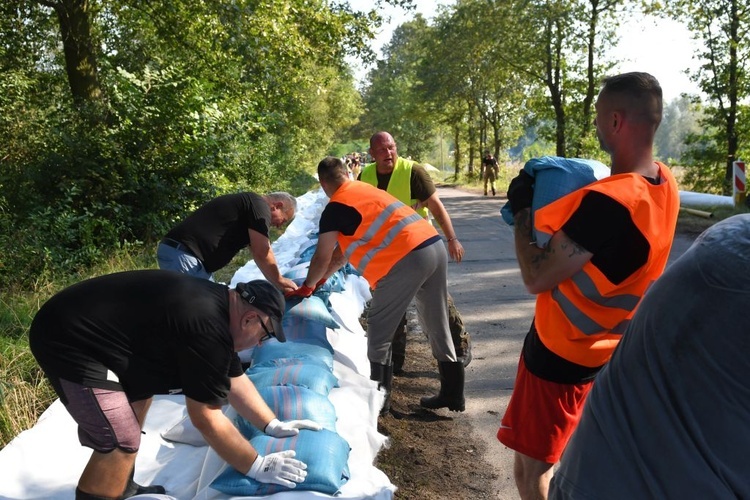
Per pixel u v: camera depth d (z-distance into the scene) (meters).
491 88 37.00
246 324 2.78
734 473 1.55
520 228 2.56
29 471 3.18
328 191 4.47
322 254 4.31
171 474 3.28
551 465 2.78
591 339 2.51
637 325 1.72
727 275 1.54
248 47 13.82
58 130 11.00
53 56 16.59
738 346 1.52
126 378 2.66
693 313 1.58
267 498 2.80
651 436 1.64
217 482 2.88
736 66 21.44
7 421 3.89
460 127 47.78
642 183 2.32
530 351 2.70
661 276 1.72
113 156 11.09
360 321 6.10
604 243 2.31
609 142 2.47
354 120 53.53
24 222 9.37
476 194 30.03
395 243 4.15
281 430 3.08
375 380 4.36
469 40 31.17
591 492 1.74
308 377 3.70
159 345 2.62
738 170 14.63
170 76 11.97
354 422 3.61
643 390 1.66
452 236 5.27
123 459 2.68
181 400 4.00
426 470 3.86
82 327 2.58
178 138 11.90
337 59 16.45
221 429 2.74
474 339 6.39
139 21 16.67
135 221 10.88
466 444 4.23
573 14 25.33
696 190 24.67
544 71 28.03
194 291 2.69
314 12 15.38
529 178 2.59
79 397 2.58
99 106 11.58
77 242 9.90
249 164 17.36
